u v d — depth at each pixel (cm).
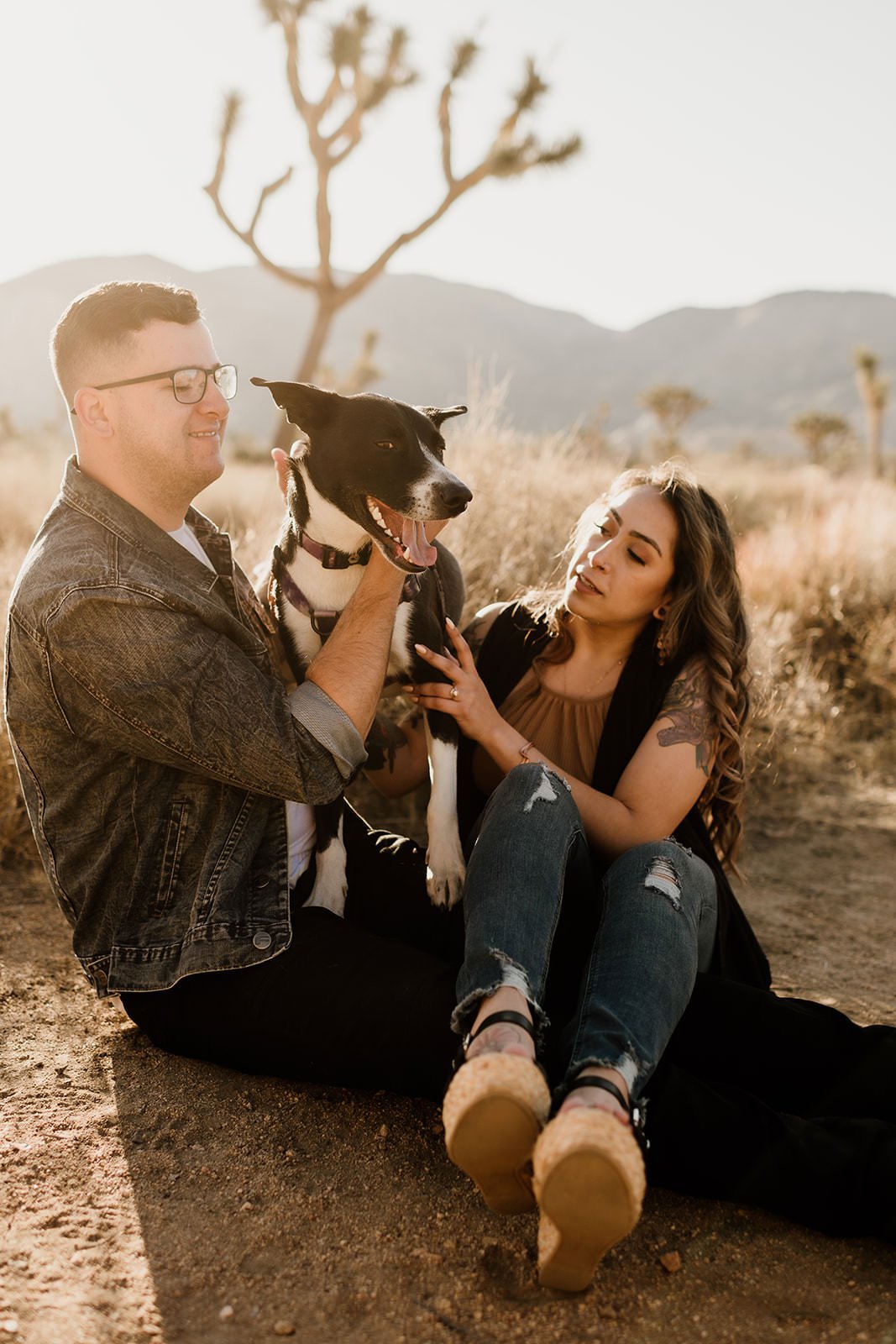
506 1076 171
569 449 728
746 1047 220
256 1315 173
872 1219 194
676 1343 170
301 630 300
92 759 228
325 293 1499
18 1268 178
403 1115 230
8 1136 215
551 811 224
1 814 375
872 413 3109
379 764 328
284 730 225
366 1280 181
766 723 511
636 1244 194
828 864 430
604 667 281
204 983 231
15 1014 268
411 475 284
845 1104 215
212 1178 207
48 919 329
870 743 586
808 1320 176
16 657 222
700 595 264
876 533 830
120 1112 227
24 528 782
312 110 1420
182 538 255
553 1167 159
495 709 270
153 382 228
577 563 276
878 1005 304
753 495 1501
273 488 682
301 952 229
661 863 220
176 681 217
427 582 306
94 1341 164
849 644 693
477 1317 174
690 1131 196
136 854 232
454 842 277
